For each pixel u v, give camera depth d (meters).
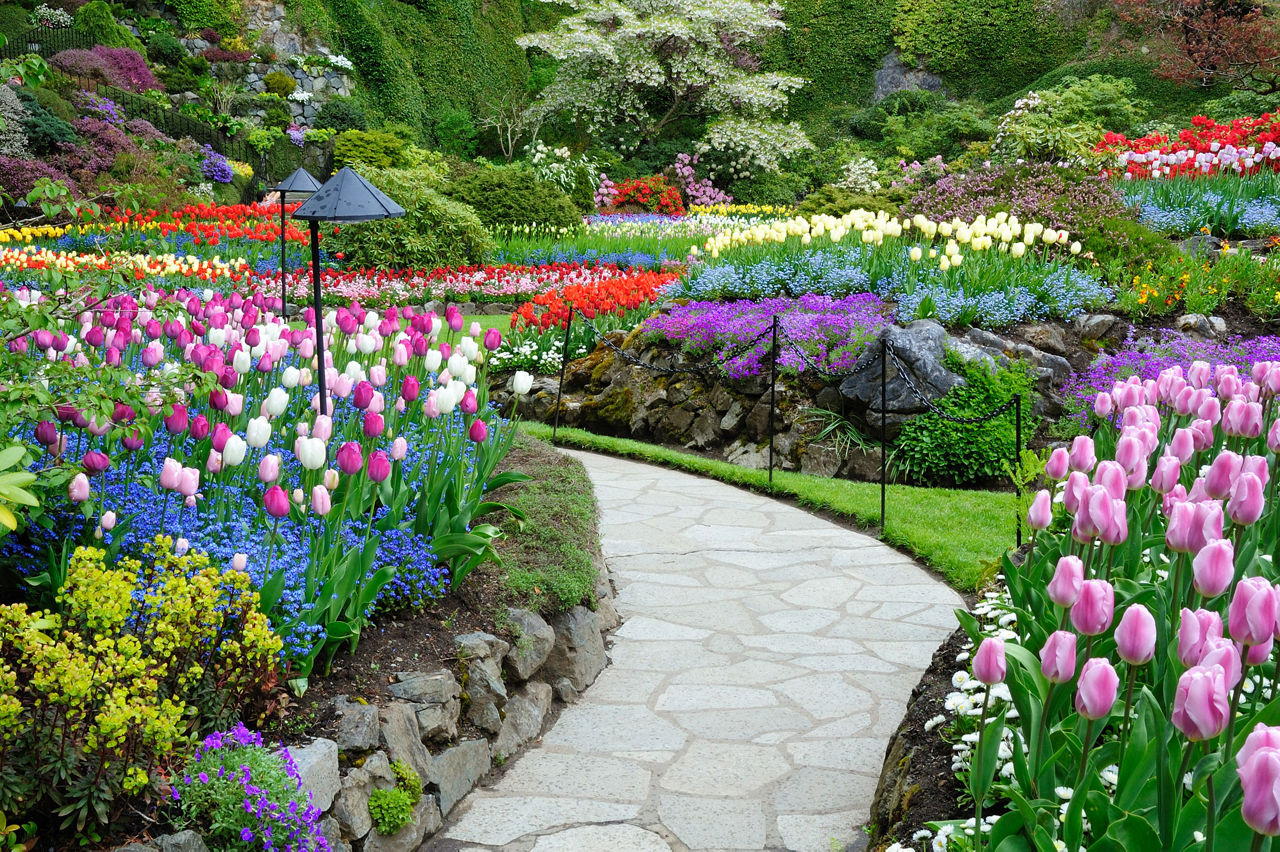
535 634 4.46
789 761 4.04
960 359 8.84
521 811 3.70
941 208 12.93
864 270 10.97
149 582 3.42
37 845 2.59
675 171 34.03
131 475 4.13
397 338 5.83
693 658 5.10
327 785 3.12
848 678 4.82
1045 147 17.38
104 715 2.56
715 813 3.65
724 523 7.50
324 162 34.12
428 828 3.51
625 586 6.14
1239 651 2.09
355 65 39.03
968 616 3.27
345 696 3.55
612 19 36.94
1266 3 27.75
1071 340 9.88
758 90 35.62
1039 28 40.91
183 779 2.79
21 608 2.75
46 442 3.56
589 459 9.81
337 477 4.07
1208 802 1.91
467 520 4.62
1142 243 11.52
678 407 10.27
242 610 3.27
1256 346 9.54
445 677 3.84
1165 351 9.45
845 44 43.78
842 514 7.66
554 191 21.98
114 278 4.25
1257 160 16.00
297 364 6.31
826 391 9.27
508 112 40.84
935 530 7.07
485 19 44.66
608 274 15.76
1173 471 2.93
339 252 17.50
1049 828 2.29
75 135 23.66
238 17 37.06
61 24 33.19
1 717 2.49
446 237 18.00
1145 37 36.31
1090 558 2.84
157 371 4.13
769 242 12.35
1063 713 2.75
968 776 2.94
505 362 12.03
